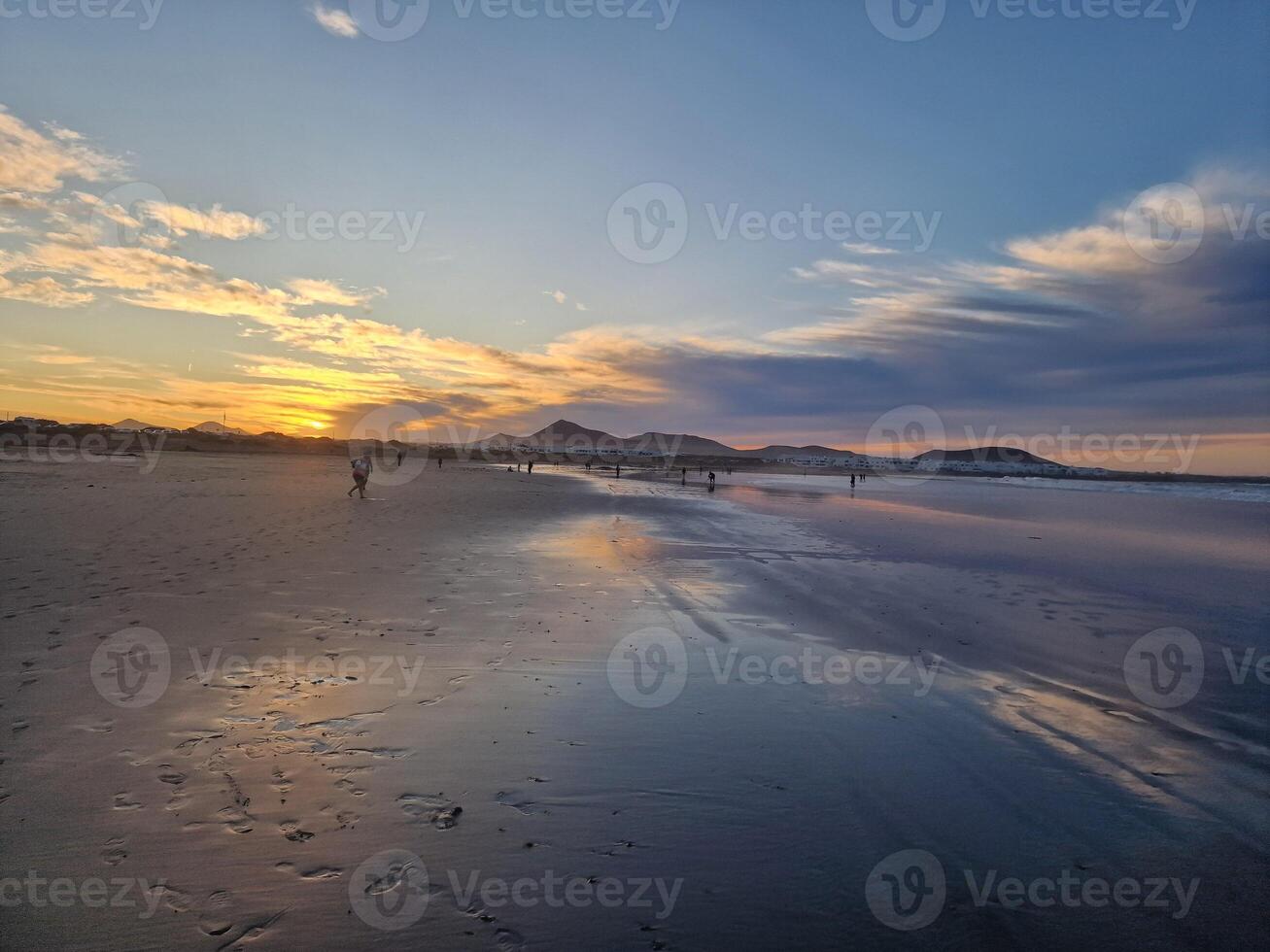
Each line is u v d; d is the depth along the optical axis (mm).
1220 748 4289
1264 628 7414
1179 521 24047
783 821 3311
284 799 3307
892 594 9008
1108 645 6656
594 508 22234
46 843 2895
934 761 4035
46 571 8070
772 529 17234
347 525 14188
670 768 3820
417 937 2430
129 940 2359
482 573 9273
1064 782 3807
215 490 22938
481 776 3639
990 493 48969
